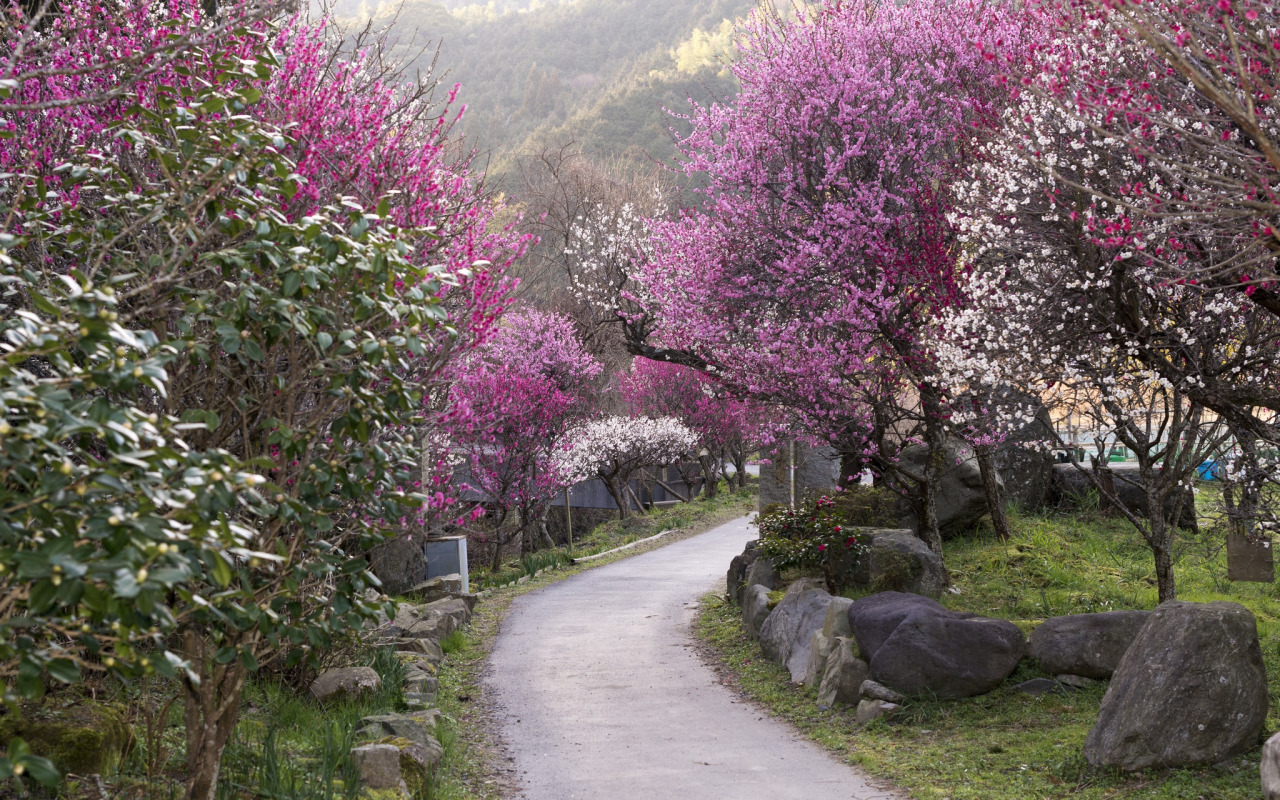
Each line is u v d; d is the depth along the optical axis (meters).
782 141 12.83
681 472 38.41
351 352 4.38
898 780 7.08
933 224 10.68
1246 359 7.84
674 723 9.12
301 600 4.86
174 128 4.37
